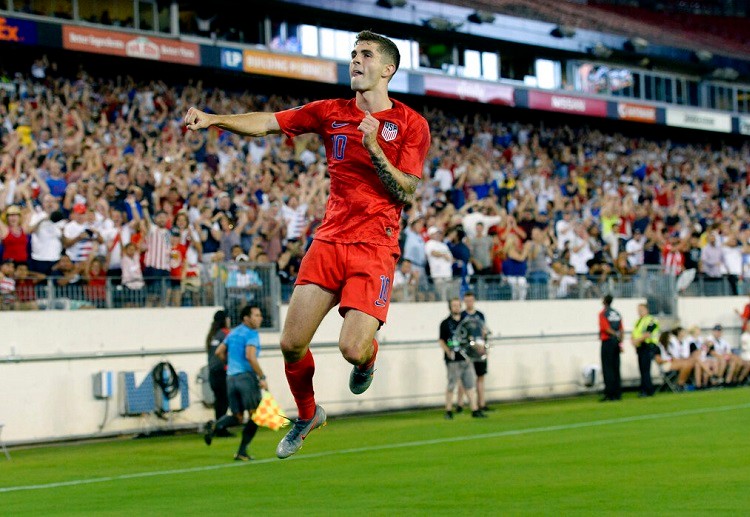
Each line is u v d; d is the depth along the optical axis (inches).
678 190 1753.2
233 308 1018.1
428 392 1165.1
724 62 2169.0
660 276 1437.0
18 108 1131.9
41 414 885.2
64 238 931.3
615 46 1961.1
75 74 1378.0
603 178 1754.4
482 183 1459.2
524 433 863.7
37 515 517.3
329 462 707.4
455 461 697.6
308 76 1508.4
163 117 1304.1
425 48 1712.6
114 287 940.6
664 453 715.4
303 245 1102.4
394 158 327.6
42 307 897.5
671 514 485.1
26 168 982.4
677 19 2425.0
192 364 982.4
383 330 1127.0
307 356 332.2
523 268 1273.4
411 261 1173.1
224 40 1481.3
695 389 1349.7
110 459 760.3
